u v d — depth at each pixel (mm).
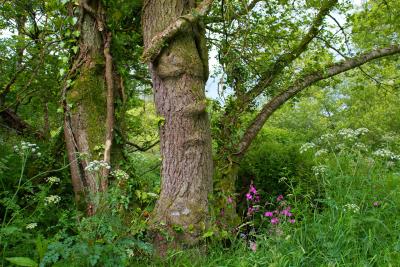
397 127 14148
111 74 4938
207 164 4672
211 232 4336
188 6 4715
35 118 8289
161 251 4293
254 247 4086
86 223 3455
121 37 5363
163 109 4578
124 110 5156
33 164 5406
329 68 6609
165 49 4457
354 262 3760
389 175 5953
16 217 3836
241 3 5473
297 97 7172
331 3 6430
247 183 7188
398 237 4273
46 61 6246
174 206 4441
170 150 4539
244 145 5996
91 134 4852
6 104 6988
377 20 7246
